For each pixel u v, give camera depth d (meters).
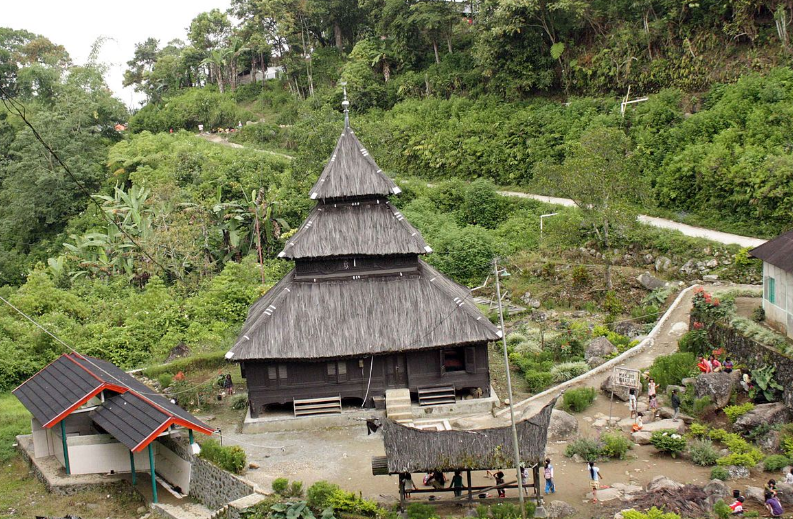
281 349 42.88
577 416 42.53
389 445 33.19
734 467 35.12
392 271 45.66
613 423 41.38
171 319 61.25
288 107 115.19
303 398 44.19
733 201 62.72
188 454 39.44
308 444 41.44
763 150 61.94
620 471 36.44
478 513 32.34
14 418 50.06
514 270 66.12
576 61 84.38
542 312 59.75
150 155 103.44
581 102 80.12
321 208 45.78
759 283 55.25
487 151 83.69
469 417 43.53
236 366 53.91
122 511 38.09
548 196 74.75
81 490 40.19
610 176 59.69
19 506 39.00
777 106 64.31
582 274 61.34
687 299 54.66
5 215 99.44
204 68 139.62
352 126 77.69
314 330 43.53
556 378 47.28
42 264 79.75
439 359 44.22
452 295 45.00
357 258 45.25
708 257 58.06
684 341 48.00
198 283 70.06
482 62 89.69
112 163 103.94
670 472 36.03
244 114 119.50
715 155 63.66
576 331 53.41
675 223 64.88
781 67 68.62
